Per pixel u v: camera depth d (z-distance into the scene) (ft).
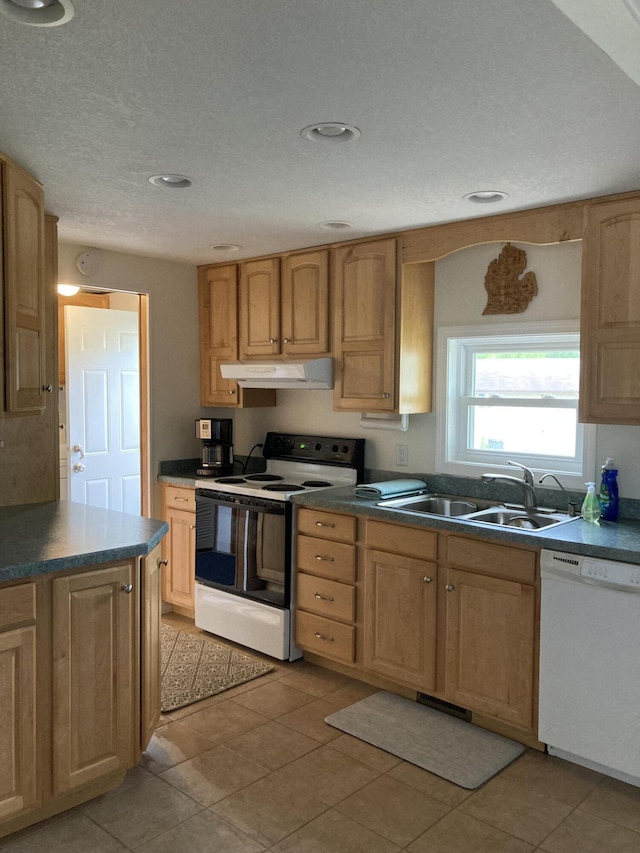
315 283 12.78
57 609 7.30
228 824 7.56
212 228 11.48
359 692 10.95
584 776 8.58
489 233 10.58
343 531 11.13
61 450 16.97
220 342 14.67
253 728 9.73
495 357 11.87
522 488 10.61
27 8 4.84
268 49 5.40
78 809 7.80
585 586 8.32
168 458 14.80
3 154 7.49
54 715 7.37
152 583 8.61
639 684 7.98
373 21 4.97
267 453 14.71
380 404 11.85
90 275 13.15
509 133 7.14
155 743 9.28
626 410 9.02
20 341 8.06
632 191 9.07
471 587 9.52
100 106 6.53
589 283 9.32
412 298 11.75
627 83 5.96
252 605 12.44
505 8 4.78
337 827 7.53
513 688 9.14
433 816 7.74
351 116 6.73
